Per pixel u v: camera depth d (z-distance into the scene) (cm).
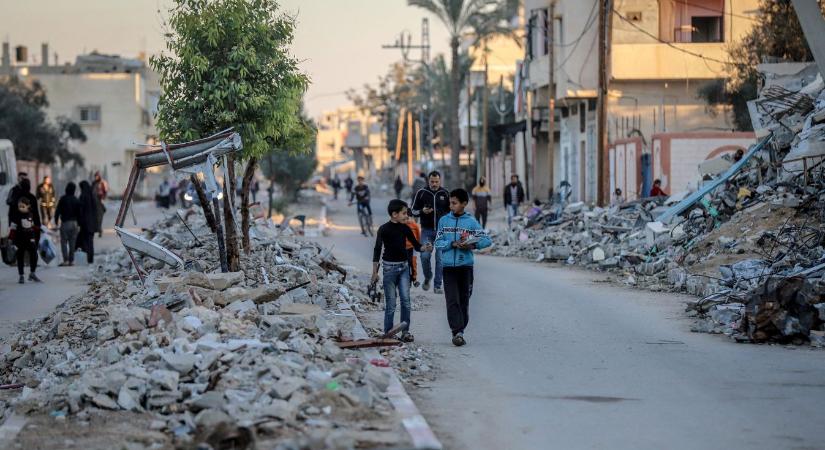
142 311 1136
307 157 6888
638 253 2341
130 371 905
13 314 1733
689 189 2883
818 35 1894
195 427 788
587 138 4653
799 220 2031
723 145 3744
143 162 1504
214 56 1662
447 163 9512
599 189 3269
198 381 900
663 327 1438
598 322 1487
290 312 1237
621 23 4169
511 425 873
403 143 11769
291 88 1708
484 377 1081
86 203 2673
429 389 1022
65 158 7056
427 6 5247
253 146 1692
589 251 2527
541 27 4856
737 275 1756
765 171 2450
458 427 866
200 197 1908
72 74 8775
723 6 4131
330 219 5203
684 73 4144
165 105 1670
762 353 1219
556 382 1052
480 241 1282
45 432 798
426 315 1573
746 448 793
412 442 748
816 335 1281
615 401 961
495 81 9062
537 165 5891
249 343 984
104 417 839
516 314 1574
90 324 1283
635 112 4312
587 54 4409
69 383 937
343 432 757
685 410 920
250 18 1658
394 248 1301
